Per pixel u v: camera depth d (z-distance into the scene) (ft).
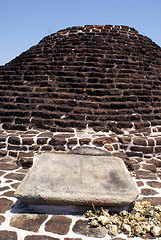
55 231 8.25
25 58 27.58
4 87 23.72
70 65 24.32
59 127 19.07
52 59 25.38
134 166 14.73
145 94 22.48
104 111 20.22
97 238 8.00
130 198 9.26
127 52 25.90
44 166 11.69
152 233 8.32
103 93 21.84
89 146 16.10
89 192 9.43
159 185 12.21
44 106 20.89
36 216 9.18
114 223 8.73
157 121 20.16
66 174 10.91
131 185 10.12
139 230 8.34
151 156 16.26
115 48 26.02
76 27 28.96
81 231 8.32
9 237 7.87
